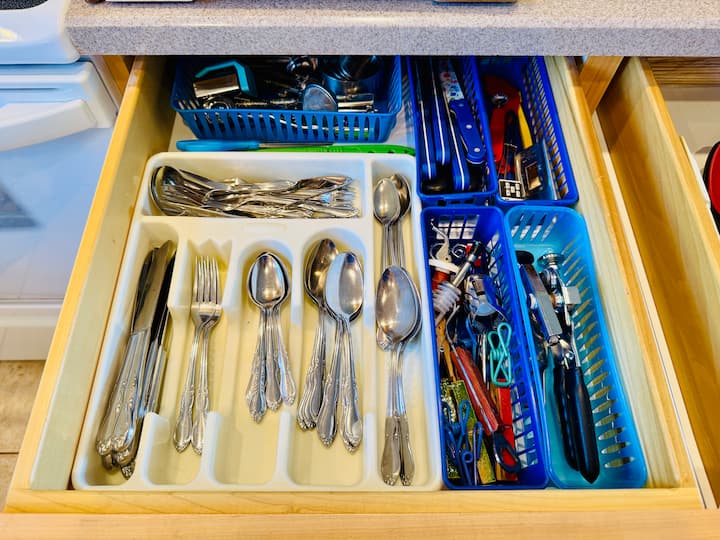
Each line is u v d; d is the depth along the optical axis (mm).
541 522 407
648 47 580
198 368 599
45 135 601
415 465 553
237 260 634
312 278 660
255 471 551
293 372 599
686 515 414
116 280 598
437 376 551
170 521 401
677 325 616
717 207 634
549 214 664
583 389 570
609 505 443
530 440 562
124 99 616
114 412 546
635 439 534
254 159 686
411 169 703
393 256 684
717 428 549
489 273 691
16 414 1098
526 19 553
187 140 739
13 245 784
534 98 780
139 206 642
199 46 566
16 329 975
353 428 562
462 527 404
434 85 757
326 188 714
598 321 607
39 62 566
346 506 436
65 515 402
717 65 699
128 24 539
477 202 684
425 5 562
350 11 553
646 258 682
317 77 750
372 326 612
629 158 706
